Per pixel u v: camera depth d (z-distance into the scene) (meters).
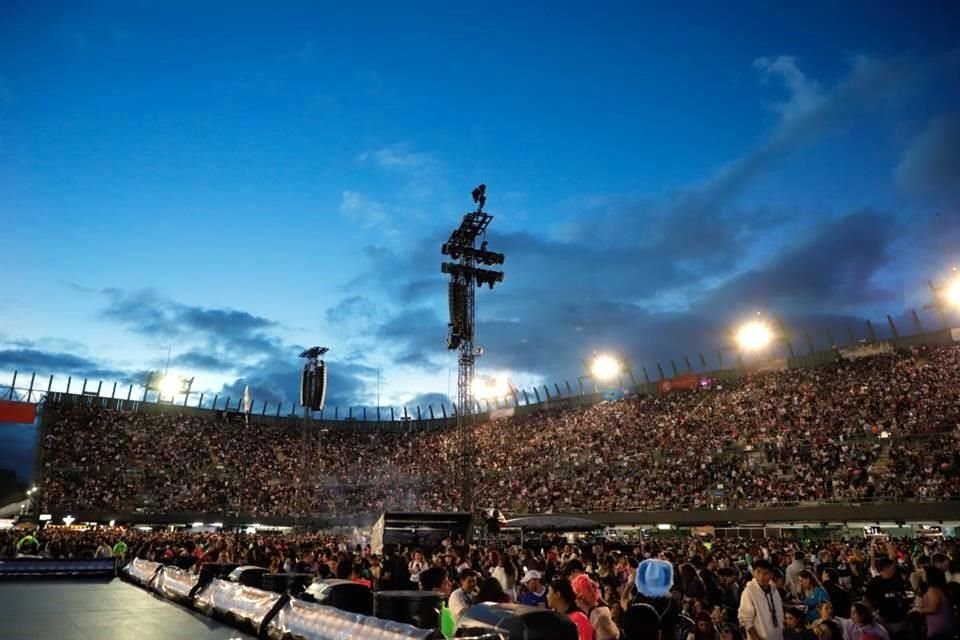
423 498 72.69
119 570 27.62
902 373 58.38
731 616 14.47
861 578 17.20
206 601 15.55
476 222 44.16
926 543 30.72
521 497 63.44
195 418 82.50
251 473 76.62
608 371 79.38
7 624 13.84
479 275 44.91
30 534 38.88
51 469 67.56
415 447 85.50
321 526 68.25
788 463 52.25
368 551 29.80
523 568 15.50
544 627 5.83
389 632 8.75
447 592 11.28
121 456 71.81
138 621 14.26
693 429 63.97
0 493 80.94
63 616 15.03
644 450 64.06
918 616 10.13
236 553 25.36
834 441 53.12
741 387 68.44
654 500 54.38
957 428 48.22
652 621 6.51
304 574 14.63
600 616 7.57
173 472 72.62
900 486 43.84
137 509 65.88
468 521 30.12
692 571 12.27
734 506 49.62
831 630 9.74
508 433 80.44
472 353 44.53
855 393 58.25
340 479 78.38
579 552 18.39
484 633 5.96
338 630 9.80
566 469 66.38
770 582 10.03
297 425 89.31
